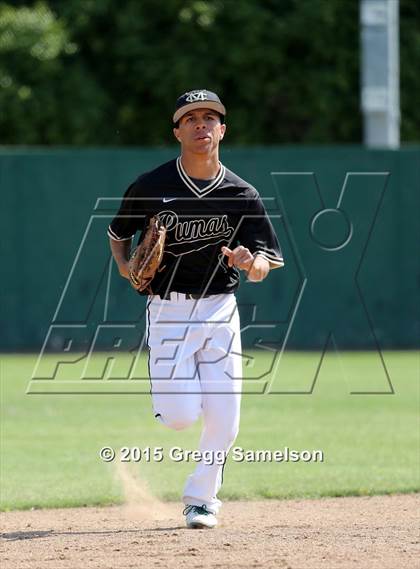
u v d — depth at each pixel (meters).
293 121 74.38
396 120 66.75
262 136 73.75
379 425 36.88
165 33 73.69
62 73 72.25
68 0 73.75
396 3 67.12
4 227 56.84
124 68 73.75
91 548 20.03
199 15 71.62
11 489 27.70
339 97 73.50
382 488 27.52
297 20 72.25
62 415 39.81
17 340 56.84
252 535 21.23
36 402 42.97
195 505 22.52
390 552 19.31
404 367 50.91
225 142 73.44
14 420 38.72
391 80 64.38
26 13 71.88
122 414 40.12
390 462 30.89
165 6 72.62
